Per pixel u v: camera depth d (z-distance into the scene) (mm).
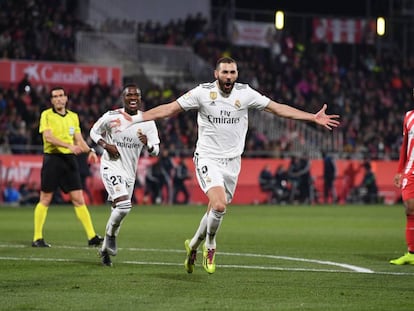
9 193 48469
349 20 72562
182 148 55219
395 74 70250
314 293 14008
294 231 29625
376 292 14141
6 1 60000
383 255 20750
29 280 15406
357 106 65062
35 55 58844
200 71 66000
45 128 22156
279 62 67750
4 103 52531
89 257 19531
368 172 56688
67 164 22312
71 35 61406
